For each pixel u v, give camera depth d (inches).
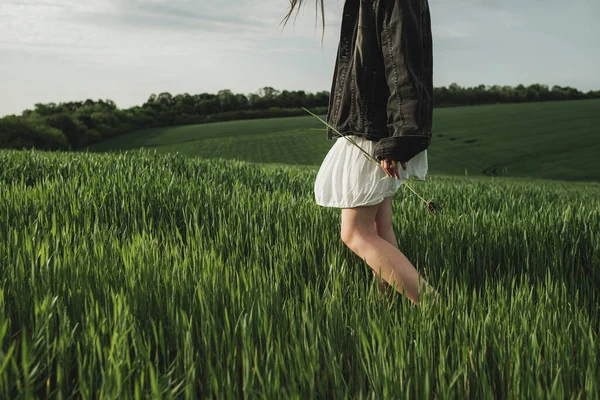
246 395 52.9
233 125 3184.1
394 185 92.7
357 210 94.2
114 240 102.7
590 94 4153.5
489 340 69.9
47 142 2864.2
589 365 60.4
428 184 349.7
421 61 85.1
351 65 93.1
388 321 72.8
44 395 59.8
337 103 96.3
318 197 98.7
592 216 150.3
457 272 107.2
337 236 117.0
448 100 4114.2
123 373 56.0
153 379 49.1
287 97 4060.0
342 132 94.6
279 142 2346.2
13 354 59.7
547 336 68.5
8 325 63.9
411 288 90.4
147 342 63.6
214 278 81.4
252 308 68.2
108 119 3452.3
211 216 142.0
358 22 91.9
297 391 53.4
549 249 120.0
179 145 2495.1
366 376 63.6
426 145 85.1
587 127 2303.2
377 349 64.2
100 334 64.4
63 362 58.2
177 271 83.9
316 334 65.5
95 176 177.2
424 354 61.4
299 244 114.0
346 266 100.3
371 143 91.4
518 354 61.1
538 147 2023.9
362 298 83.6
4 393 50.9
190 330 66.5
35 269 80.4
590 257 120.0
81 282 77.3
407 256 117.2
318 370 59.8
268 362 59.7
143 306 73.7
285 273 97.6
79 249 94.2
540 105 3070.9
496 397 63.6
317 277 97.5
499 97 4104.3
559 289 97.4
